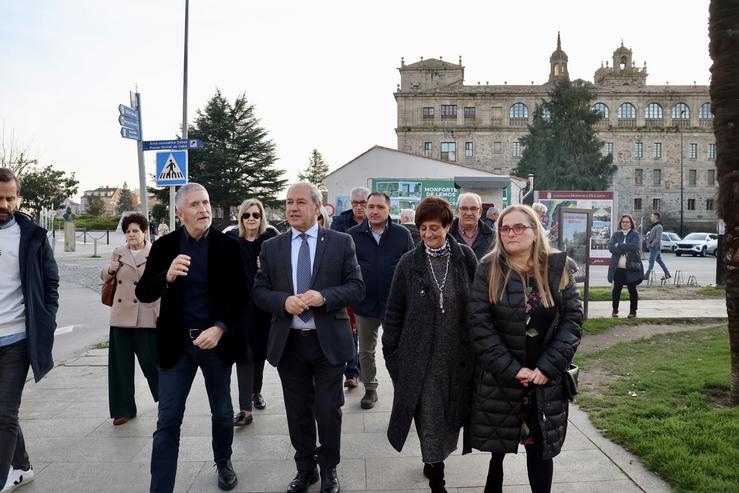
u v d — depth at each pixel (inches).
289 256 154.4
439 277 144.7
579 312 128.0
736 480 141.2
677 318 403.5
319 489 152.3
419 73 3196.4
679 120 3070.9
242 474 160.7
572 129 2352.4
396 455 173.3
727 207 207.5
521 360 125.6
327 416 148.8
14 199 147.6
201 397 237.5
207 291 149.0
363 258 222.7
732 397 206.8
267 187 2183.8
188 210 146.9
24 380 148.1
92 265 940.0
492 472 137.9
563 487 146.6
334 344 148.0
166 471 137.9
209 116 2116.1
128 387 205.9
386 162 1184.8
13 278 146.1
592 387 237.0
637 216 3034.0
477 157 3036.4
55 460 171.2
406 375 142.3
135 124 387.5
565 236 490.6
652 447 164.2
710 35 216.7
